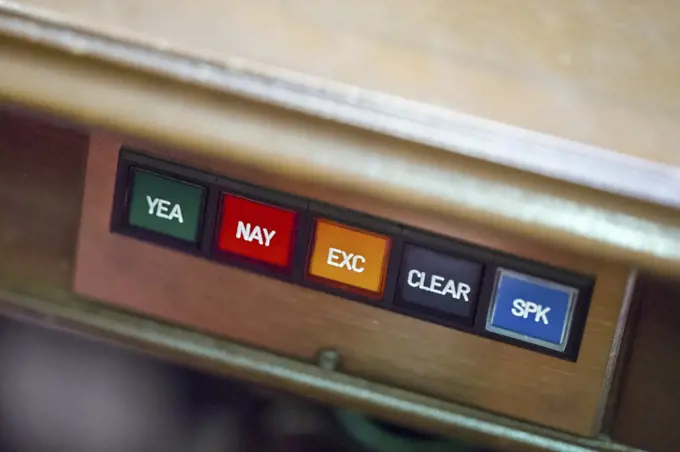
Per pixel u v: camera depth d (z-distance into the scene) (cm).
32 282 40
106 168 39
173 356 40
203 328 40
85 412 46
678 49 39
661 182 36
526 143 36
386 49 38
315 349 39
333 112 36
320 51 37
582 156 36
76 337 45
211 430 46
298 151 36
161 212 39
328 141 36
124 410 46
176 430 46
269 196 38
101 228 39
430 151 36
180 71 37
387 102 36
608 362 38
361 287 38
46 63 37
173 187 39
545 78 38
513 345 38
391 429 44
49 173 40
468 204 36
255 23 38
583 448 38
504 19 39
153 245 39
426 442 44
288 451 45
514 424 39
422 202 36
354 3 39
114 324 40
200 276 39
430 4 39
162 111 37
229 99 37
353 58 37
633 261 36
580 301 38
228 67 37
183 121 37
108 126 37
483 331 38
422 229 38
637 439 39
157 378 46
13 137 39
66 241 40
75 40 37
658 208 36
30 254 40
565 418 39
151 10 37
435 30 39
